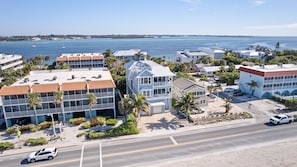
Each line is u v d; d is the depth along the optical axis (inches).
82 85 1766.7
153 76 1870.1
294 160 1143.0
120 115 1904.5
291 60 4685.0
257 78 2347.4
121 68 3201.3
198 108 1769.2
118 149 1299.2
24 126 1584.6
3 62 3946.9
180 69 3698.3
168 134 1496.1
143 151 1269.7
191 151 1261.1
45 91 1675.7
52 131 1579.7
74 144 1373.0
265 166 1095.0
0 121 1819.6
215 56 5679.1
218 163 1125.7
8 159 1213.1
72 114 1790.1
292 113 1871.3
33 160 1175.0
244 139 1403.8
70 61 4146.2
